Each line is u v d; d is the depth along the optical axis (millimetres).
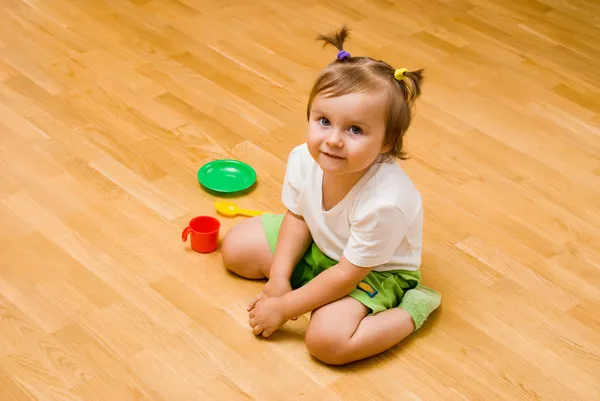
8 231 1780
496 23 2891
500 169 2172
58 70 2355
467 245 1897
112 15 2654
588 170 2213
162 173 2018
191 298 1673
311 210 1604
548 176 2168
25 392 1442
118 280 1692
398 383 1539
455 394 1529
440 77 2547
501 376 1576
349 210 1540
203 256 1782
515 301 1755
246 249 1704
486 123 2354
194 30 2633
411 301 1619
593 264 1882
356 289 1590
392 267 1622
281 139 2203
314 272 1672
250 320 1598
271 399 1480
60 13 2631
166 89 2338
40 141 2066
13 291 1636
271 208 1956
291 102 2357
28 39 2479
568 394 1555
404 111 1479
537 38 2830
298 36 2670
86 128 2137
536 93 2525
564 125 2393
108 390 1460
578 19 2980
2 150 2016
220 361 1542
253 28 2684
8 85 2264
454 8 2949
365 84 1427
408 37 2740
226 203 1940
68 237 1785
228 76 2434
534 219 2006
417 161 2162
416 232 1608
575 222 2012
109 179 1972
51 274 1687
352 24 2775
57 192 1909
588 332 1696
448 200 2037
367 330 1544
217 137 2176
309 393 1499
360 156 1451
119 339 1562
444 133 2287
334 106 1432
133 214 1875
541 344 1655
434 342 1635
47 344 1533
